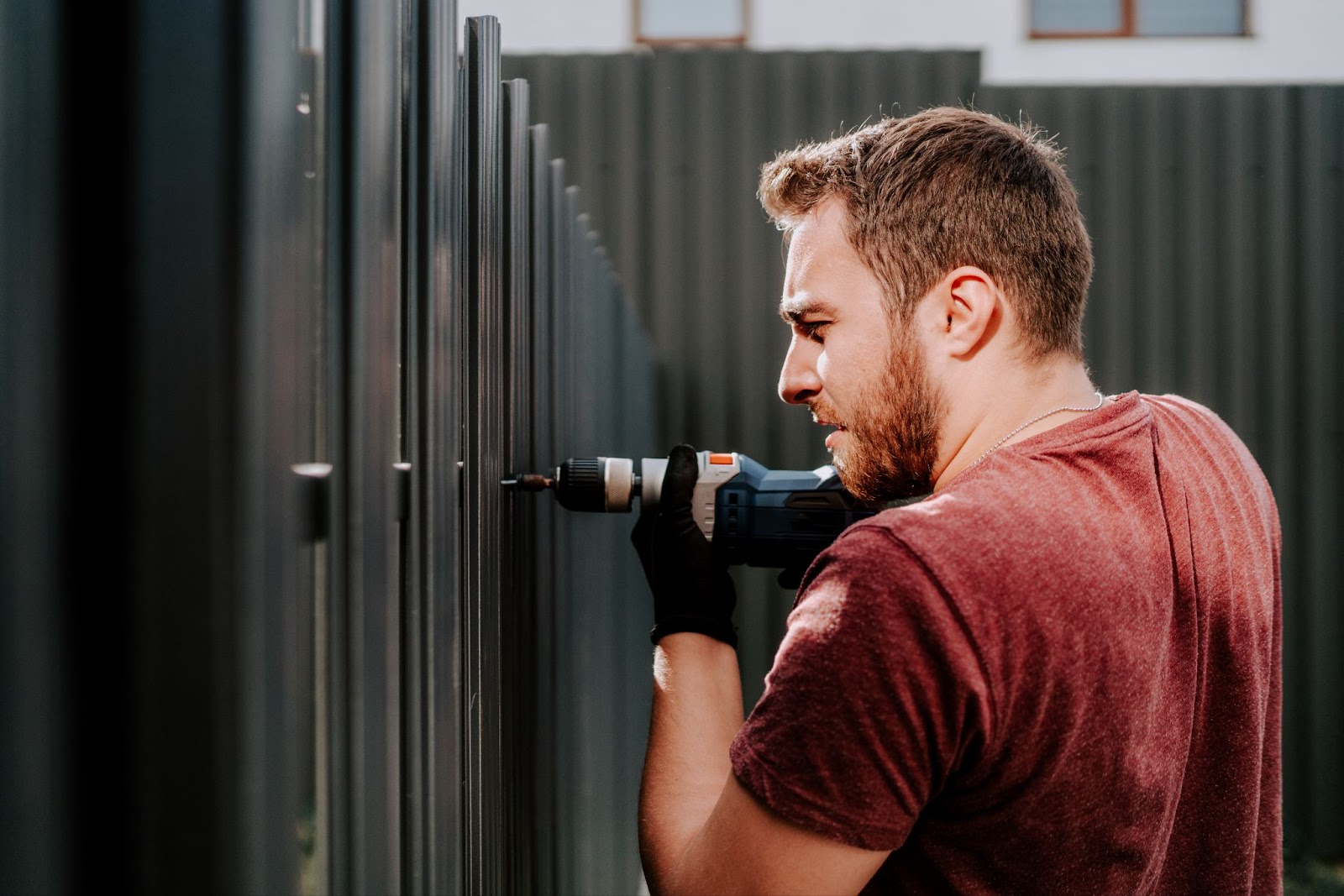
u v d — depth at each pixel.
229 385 0.55
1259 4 6.07
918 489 1.01
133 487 0.55
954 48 4.32
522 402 1.57
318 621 0.71
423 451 0.94
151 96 0.56
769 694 0.80
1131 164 4.21
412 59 0.92
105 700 0.55
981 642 0.74
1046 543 0.78
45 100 0.56
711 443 4.31
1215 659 0.91
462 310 1.18
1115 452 0.87
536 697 1.68
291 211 0.63
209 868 0.55
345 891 0.75
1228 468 1.00
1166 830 0.85
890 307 0.96
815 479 1.28
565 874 2.06
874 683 0.75
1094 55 6.13
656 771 1.02
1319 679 4.17
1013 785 0.78
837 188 0.99
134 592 0.55
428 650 0.95
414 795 0.92
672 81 4.28
